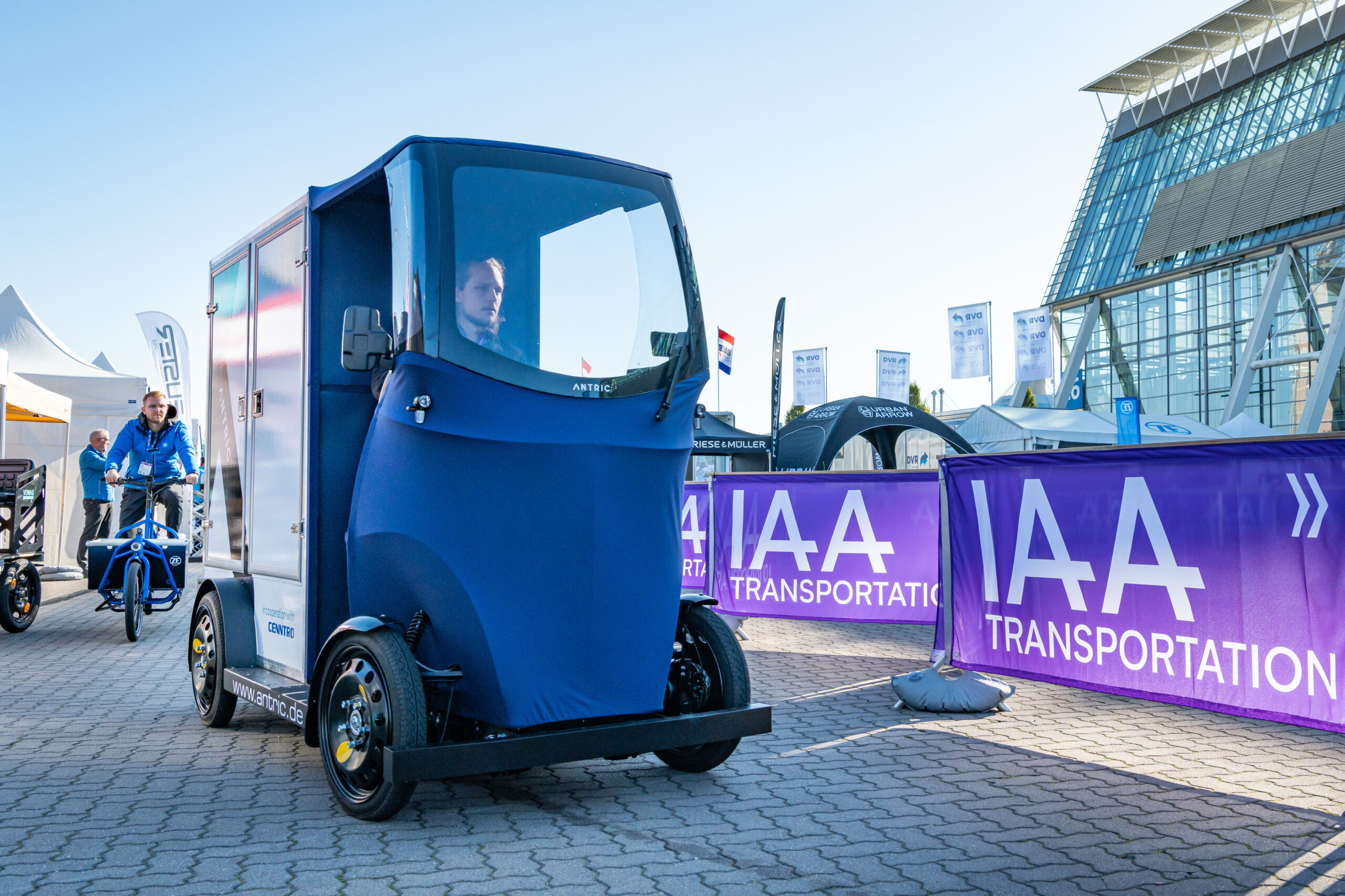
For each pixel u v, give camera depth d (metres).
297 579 4.61
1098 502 5.23
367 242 4.72
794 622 10.86
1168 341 51.56
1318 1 48.81
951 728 5.55
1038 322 32.12
